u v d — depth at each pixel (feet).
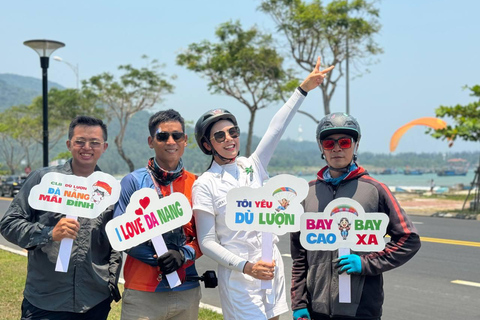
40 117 168.86
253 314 10.38
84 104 137.18
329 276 10.32
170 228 10.46
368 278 10.19
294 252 11.04
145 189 10.43
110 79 121.80
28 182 10.94
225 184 10.82
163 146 10.96
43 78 40.63
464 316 19.38
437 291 23.03
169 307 10.80
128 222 10.34
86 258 10.77
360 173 10.52
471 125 51.19
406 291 23.04
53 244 10.71
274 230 10.21
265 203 10.23
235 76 95.14
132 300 10.69
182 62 95.50
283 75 94.73
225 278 10.62
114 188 10.64
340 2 79.97
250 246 10.66
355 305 10.12
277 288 10.96
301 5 80.43
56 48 40.47
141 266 10.73
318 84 12.01
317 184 10.81
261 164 11.70
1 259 28.55
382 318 19.22
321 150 10.80
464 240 37.91
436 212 60.34
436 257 30.86
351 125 10.36
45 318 10.75
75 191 10.56
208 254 10.52
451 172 491.72
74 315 10.87
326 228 10.11
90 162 11.00
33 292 10.88
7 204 86.94
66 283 10.73
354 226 10.04
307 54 84.58
